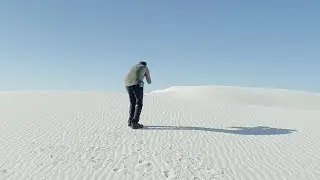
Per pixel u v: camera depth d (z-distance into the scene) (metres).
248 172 7.69
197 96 53.78
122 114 15.12
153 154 8.86
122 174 7.35
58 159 8.30
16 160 8.19
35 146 9.45
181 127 12.59
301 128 13.52
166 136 10.95
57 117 14.08
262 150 9.66
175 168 7.80
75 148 9.30
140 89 12.09
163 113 15.81
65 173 7.34
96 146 9.53
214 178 7.23
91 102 18.78
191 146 9.79
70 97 21.27
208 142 10.34
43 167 7.70
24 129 11.71
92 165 7.89
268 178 7.32
